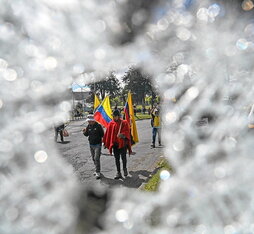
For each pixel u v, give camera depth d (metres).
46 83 0.59
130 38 0.62
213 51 0.64
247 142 0.63
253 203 0.63
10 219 0.58
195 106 0.63
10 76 0.57
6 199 0.58
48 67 0.58
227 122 0.63
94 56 0.61
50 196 0.61
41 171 0.60
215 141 0.64
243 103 0.64
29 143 0.59
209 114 0.64
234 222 0.62
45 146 0.60
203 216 0.63
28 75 0.58
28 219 0.59
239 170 0.64
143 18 0.61
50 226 0.61
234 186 0.64
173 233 0.63
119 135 4.13
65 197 0.63
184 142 0.64
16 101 0.58
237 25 0.63
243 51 0.63
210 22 0.62
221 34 0.64
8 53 0.57
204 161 0.64
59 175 0.63
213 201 0.64
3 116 0.58
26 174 0.59
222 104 0.64
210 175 0.64
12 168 0.58
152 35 0.63
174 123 0.64
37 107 0.60
